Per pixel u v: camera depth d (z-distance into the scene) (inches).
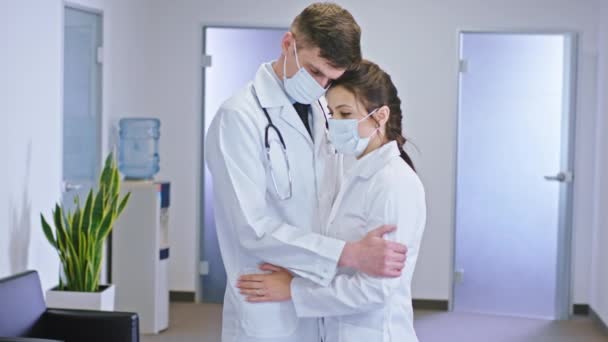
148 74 231.1
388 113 84.3
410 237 80.9
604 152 214.8
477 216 233.0
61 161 173.2
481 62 229.6
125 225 197.8
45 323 125.9
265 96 85.4
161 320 201.0
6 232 147.0
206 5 229.1
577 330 214.2
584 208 229.8
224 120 83.4
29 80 156.1
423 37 228.4
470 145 231.8
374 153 83.7
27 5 154.9
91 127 194.9
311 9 81.1
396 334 82.7
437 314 227.8
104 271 200.2
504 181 231.9
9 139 147.6
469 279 234.5
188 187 233.1
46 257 166.1
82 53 189.2
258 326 85.4
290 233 81.0
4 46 145.2
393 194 79.9
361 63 85.1
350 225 84.0
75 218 161.9
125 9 212.5
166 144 232.5
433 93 229.1
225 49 231.0
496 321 222.4
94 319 124.9
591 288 227.5
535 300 232.7
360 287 78.9
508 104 230.4
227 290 88.7
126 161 208.7
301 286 82.3
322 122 90.7
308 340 88.2
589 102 228.2
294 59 82.4
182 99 231.3
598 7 225.6
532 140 230.5
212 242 235.3
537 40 229.0
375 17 228.2
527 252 232.5
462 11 227.5
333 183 92.6
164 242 202.4
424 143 230.4
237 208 82.0
